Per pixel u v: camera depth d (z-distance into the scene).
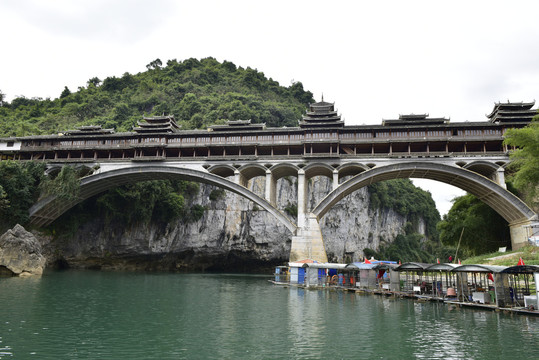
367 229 121.88
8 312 21.64
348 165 50.88
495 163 47.38
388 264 37.84
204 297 31.70
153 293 33.47
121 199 67.19
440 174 49.66
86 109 112.44
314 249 48.09
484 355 14.55
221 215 87.06
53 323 19.23
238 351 14.95
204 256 88.25
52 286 35.62
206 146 54.75
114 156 59.59
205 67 143.12
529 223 43.84
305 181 52.00
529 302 23.47
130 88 130.00
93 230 69.06
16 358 13.46
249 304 27.83
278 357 14.22
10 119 105.06
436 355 14.58
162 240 76.69
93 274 55.72
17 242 45.22
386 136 51.12
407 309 25.53
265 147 54.50
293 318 22.02
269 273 95.88
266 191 51.25
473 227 55.47
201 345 15.75
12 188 51.22
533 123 41.69
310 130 52.56
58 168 57.22
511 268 24.08
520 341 16.66
